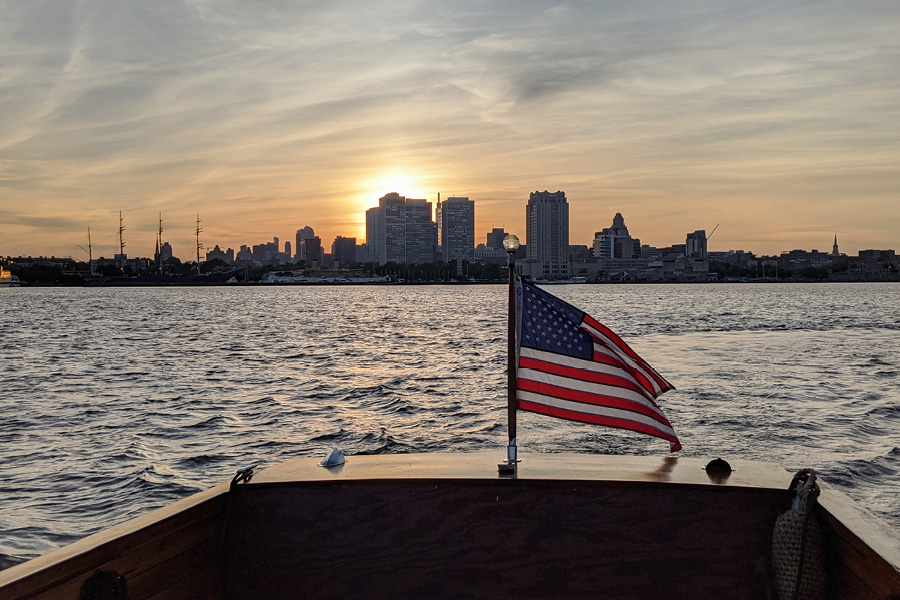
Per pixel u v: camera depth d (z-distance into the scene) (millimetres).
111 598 3486
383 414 19578
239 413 19984
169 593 3844
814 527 3783
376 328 64812
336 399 22484
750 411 18812
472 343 46938
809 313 88188
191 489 12469
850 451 14438
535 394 4949
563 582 4129
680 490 4086
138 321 80688
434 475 4234
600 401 5008
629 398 5066
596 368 5074
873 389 23156
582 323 5129
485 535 4164
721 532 4062
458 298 178125
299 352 40812
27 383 27531
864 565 3488
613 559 4113
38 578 3195
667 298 163250
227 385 26344
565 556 4129
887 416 18203
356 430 17344
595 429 16281
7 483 12820
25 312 107562
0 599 3045
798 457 13891
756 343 43719
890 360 33031
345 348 43344
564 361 5039
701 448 14727
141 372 31125
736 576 4035
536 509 4156
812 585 3750
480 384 25984
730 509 4066
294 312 103312
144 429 17750
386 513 4184
